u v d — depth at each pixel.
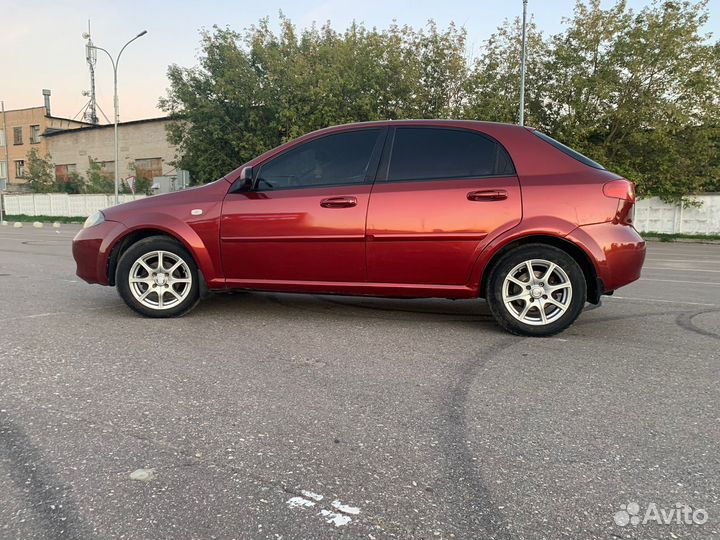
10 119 46.00
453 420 2.66
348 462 2.24
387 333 4.34
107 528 1.80
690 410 2.80
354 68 23.12
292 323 4.64
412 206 4.25
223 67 25.19
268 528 1.81
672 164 20.69
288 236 4.43
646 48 20.20
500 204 4.15
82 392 2.96
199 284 4.72
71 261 9.47
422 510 1.91
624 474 2.17
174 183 29.38
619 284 4.13
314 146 4.59
